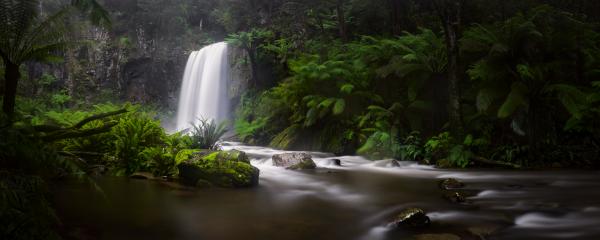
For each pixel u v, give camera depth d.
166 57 26.58
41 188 3.53
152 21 27.20
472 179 8.40
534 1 14.37
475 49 11.02
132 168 8.02
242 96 21.42
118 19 26.86
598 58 10.55
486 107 10.00
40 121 10.56
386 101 13.27
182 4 28.27
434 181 8.23
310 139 14.50
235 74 22.66
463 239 4.30
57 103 23.27
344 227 4.73
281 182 7.91
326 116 14.13
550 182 7.92
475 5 14.38
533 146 10.37
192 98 24.66
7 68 5.90
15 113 4.10
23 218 2.96
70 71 25.02
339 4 17.75
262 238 4.21
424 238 4.14
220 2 28.41
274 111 16.33
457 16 11.33
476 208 5.70
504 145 10.88
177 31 27.88
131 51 26.14
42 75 24.19
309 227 4.70
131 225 4.48
